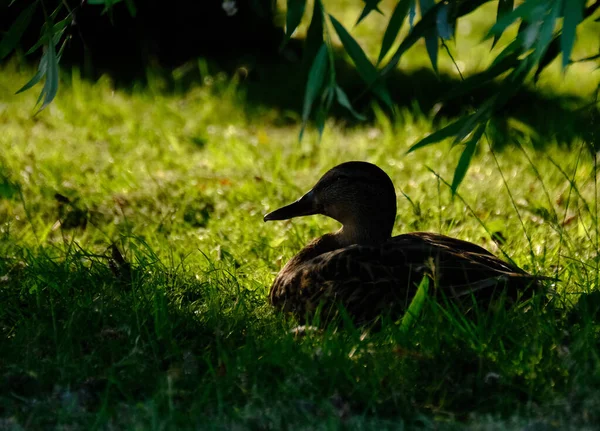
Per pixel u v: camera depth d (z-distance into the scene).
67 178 15.20
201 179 15.25
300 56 24.33
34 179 14.80
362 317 9.40
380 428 7.37
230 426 7.39
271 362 8.35
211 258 11.67
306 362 8.21
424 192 14.40
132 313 9.43
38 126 18.30
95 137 17.91
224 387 7.95
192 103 20.38
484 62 23.83
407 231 12.95
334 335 8.83
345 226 10.95
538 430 7.30
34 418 7.60
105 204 14.06
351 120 20.09
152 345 8.73
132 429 7.16
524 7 7.62
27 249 11.34
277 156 16.34
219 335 9.02
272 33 24.55
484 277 9.35
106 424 7.40
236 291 10.52
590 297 9.52
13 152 16.20
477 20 28.95
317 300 9.63
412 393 8.02
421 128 18.38
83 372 8.30
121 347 8.80
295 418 7.48
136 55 23.12
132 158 16.62
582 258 11.55
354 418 7.43
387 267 9.47
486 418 7.60
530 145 16.83
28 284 10.51
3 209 13.66
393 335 8.81
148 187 14.73
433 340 8.62
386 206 10.87
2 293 10.16
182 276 10.91
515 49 8.78
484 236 12.59
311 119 20.09
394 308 9.34
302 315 9.80
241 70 22.83
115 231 13.13
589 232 12.33
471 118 9.06
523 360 8.30
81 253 11.55
